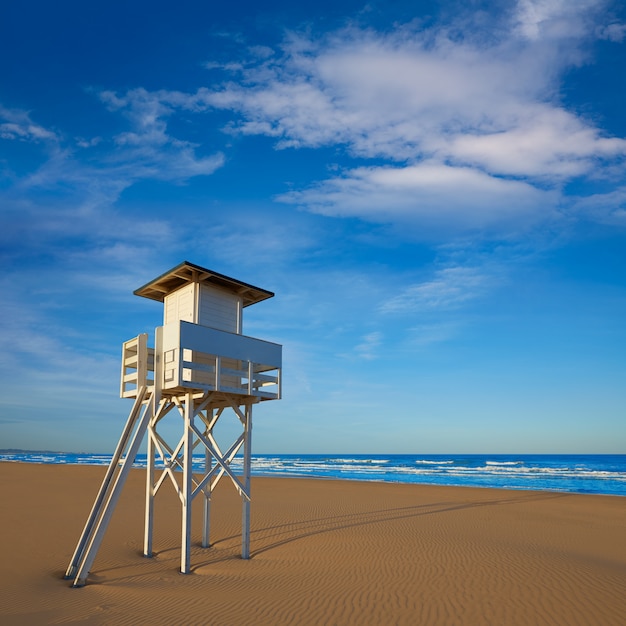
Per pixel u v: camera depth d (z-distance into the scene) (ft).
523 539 63.77
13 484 123.03
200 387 48.83
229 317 57.26
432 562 49.73
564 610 35.94
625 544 63.57
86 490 112.27
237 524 71.51
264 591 40.24
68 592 39.78
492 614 35.19
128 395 52.75
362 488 132.57
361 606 36.68
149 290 59.36
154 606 36.27
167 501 95.09
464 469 288.10
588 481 200.75
